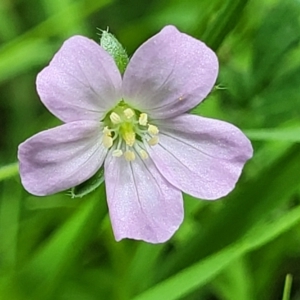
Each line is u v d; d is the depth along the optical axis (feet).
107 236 0.27
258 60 0.27
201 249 0.25
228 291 0.27
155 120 0.21
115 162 0.21
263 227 0.23
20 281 0.26
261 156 0.27
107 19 0.34
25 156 0.19
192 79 0.20
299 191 0.26
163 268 0.26
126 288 0.26
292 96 0.27
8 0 0.33
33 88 0.33
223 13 0.23
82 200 0.27
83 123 0.20
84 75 0.20
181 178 0.21
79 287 0.27
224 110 0.28
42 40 0.31
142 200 0.21
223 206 0.25
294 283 0.28
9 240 0.29
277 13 0.27
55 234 0.27
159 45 0.20
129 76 0.20
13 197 0.29
